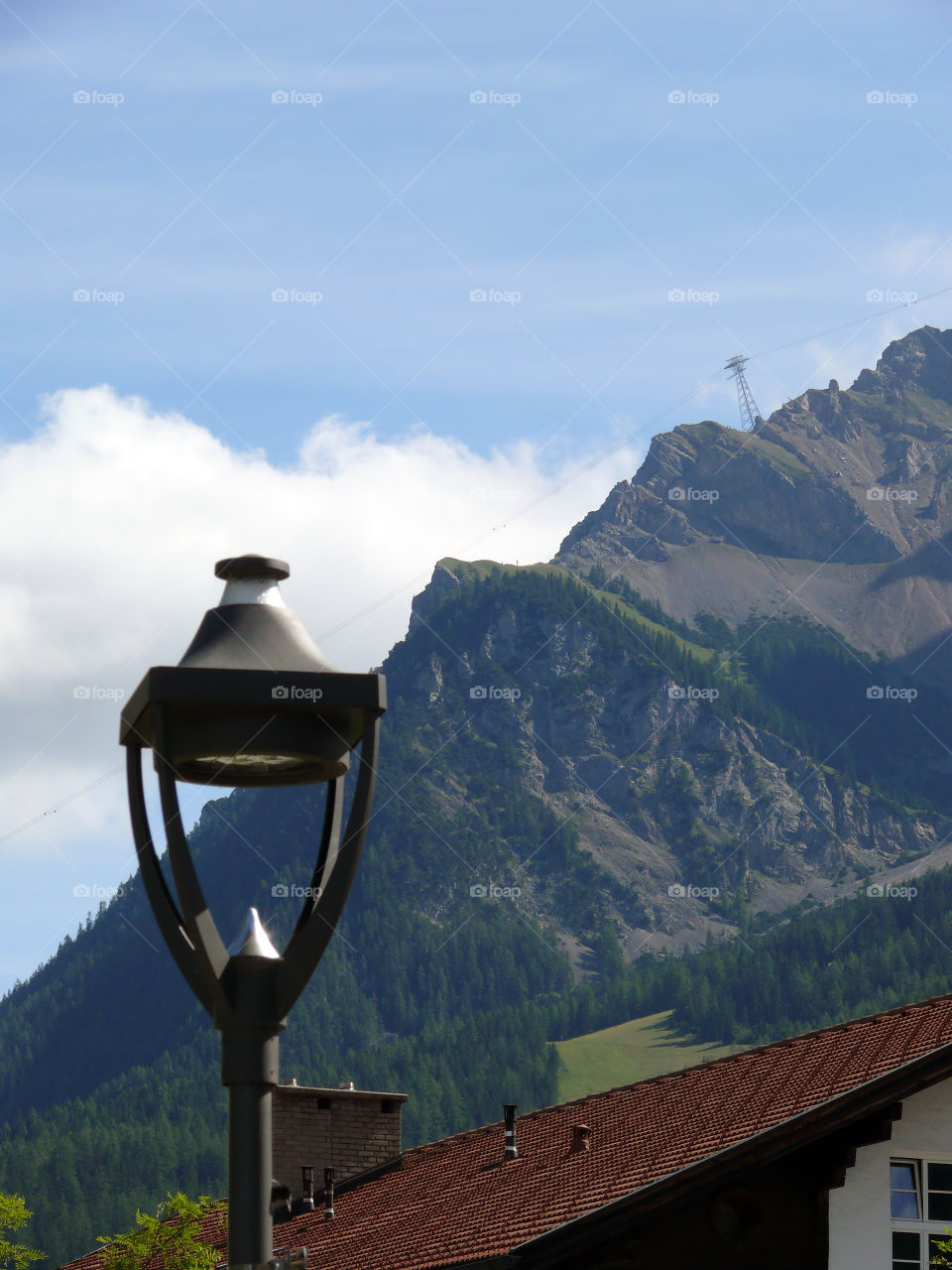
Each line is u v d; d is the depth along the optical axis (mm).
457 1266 19922
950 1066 19672
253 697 7543
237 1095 7398
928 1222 20500
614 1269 19719
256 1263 7227
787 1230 20172
